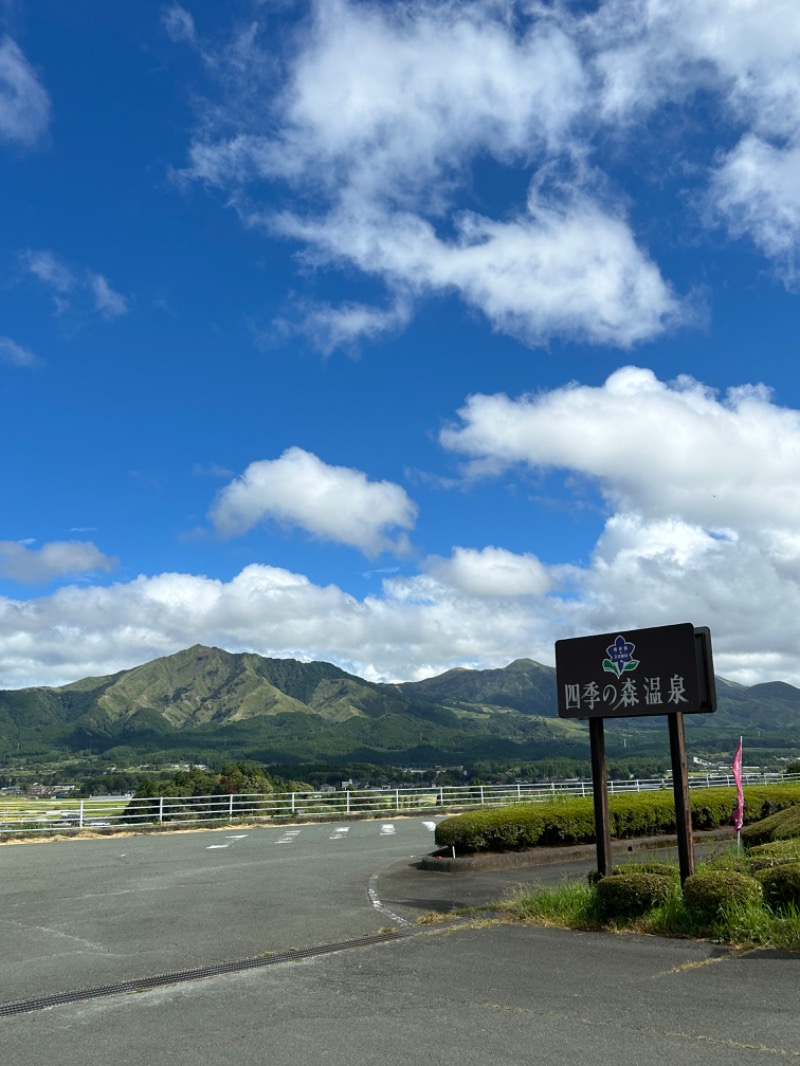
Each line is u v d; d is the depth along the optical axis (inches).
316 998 245.3
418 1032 206.1
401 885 507.2
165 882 539.5
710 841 701.9
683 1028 201.3
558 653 407.5
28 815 939.3
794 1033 194.4
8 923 401.4
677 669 361.1
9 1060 196.9
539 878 525.3
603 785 394.9
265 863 639.8
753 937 292.5
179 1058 193.5
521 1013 219.8
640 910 333.7
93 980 283.0
